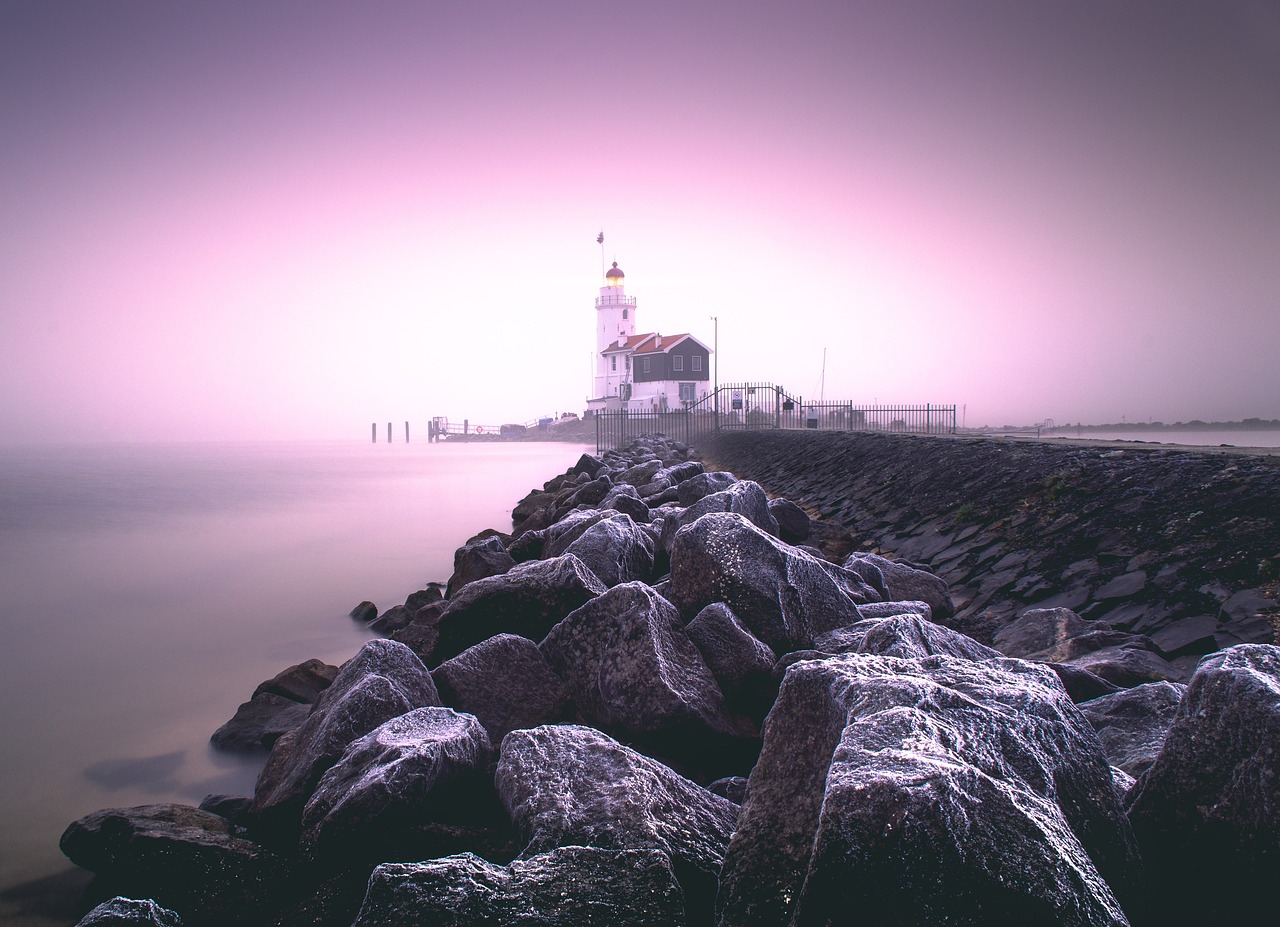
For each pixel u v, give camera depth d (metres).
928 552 11.20
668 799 3.58
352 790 3.92
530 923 2.65
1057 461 11.99
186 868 4.11
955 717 2.78
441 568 18.53
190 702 9.07
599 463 22.75
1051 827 2.35
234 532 25.62
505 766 3.95
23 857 5.29
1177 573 7.43
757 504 9.33
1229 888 2.62
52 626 13.36
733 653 5.37
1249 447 13.02
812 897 2.31
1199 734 2.85
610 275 95.88
